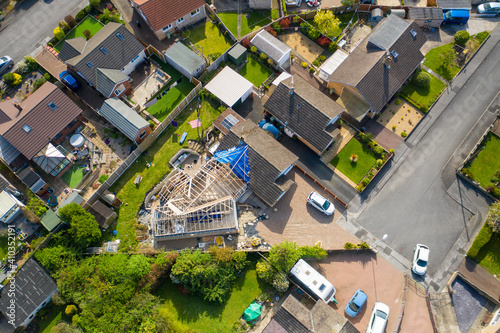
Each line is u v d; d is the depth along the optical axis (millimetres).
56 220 58094
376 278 56781
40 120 62625
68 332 50125
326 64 69625
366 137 64688
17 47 74438
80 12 75688
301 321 50750
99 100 69625
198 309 54938
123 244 58719
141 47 70375
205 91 68750
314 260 57969
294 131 64125
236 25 76375
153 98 69375
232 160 59281
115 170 62969
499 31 74438
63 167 62375
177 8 72750
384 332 53094
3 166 64188
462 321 53875
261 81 71750
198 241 58781
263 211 61219
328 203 60344
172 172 62812
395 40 67062
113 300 52656
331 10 76312
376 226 60156
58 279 53906
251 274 57219
